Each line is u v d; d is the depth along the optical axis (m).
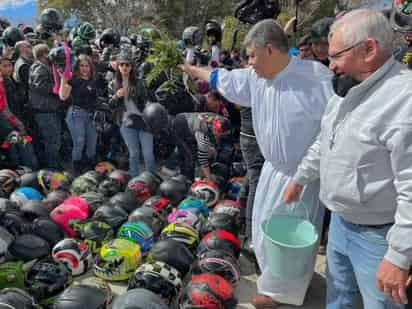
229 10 29.02
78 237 4.64
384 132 2.23
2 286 3.70
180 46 8.50
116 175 5.89
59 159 7.41
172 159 7.32
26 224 4.55
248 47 3.43
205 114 5.86
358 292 2.94
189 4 28.94
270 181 3.73
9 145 6.62
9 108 6.74
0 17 12.28
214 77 4.09
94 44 10.61
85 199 5.12
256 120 3.71
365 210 2.47
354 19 2.32
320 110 3.38
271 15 5.96
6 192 5.66
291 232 3.61
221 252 4.06
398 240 2.13
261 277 3.85
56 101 6.57
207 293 3.41
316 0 15.90
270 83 3.53
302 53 5.05
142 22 29.58
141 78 6.29
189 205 5.11
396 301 2.20
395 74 2.27
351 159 2.39
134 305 3.15
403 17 3.89
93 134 6.89
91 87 6.65
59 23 10.00
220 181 5.98
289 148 3.51
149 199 5.25
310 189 3.62
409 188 2.12
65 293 3.39
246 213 4.61
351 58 2.33
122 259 4.09
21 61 6.87
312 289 4.23
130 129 6.19
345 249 2.76
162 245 4.05
